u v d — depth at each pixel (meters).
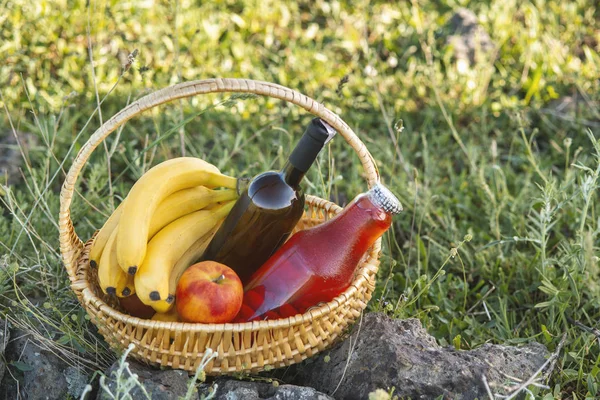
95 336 1.17
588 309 1.27
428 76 1.88
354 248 1.10
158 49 1.83
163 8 1.96
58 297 1.24
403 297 1.25
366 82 1.87
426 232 1.46
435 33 1.93
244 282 1.16
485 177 1.59
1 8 1.75
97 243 1.13
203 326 1.05
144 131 1.64
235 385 1.08
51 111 1.64
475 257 1.39
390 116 1.72
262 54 1.95
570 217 1.44
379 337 1.12
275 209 1.10
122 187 1.46
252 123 1.71
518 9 2.15
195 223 1.14
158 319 1.10
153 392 1.05
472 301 1.35
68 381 1.12
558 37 2.03
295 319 1.07
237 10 2.10
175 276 1.12
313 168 1.50
